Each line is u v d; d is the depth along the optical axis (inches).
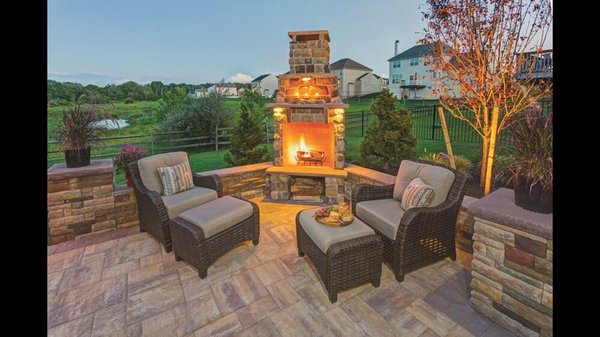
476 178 196.9
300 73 198.8
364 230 107.0
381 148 216.4
